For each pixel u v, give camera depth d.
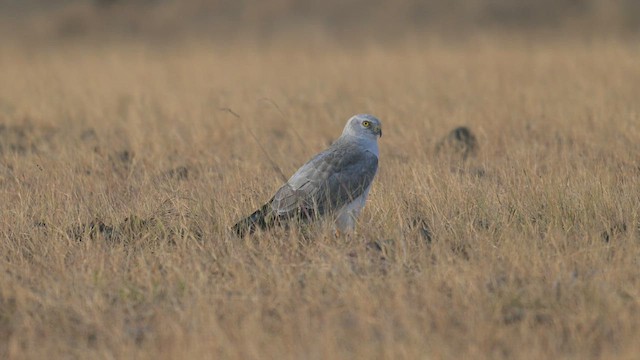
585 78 28.48
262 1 66.75
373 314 9.85
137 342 9.62
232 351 8.97
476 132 20.61
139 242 12.30
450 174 14.94
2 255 12.01
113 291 10.76
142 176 16.83
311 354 8.87
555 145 18.31
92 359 9.16
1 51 55.88
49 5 70.44
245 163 17.50
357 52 46.88
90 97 28.89
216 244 12.17
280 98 27.34
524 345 9.06
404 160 18.27
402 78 31.86
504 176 14.86
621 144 18.14
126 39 64.06
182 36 63.94
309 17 64.06
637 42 46.75
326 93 28.59
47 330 9.77
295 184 12.70
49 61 45.00
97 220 13.16
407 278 10.75
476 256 11.39
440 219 12.56
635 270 10.71
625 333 9.13
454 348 9.09
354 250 11.86
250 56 45.12
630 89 25.98
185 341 9.30
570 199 13.12
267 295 10.58
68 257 11.99
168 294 10.52
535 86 27.55
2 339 9.71
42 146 20.25
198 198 13.81
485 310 9.80
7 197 14.65
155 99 28.12
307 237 12.46
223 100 27.12
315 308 10.04
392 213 12.99
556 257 11.18
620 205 12.89
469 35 57.19
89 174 17.12
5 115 25.42
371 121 13.22
